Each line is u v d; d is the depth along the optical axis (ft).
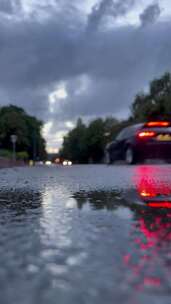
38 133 309.22
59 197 12.66
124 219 8.33
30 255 5.30
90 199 12.01
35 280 4.27
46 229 7.18
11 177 24.61
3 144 255.91
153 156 44.68
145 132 44.37
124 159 48.60
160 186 16.39
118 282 4.21
